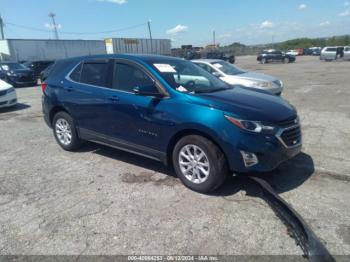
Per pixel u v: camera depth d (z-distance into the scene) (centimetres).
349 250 277
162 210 353
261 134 350
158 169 472
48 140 654
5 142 647
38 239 306
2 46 3195
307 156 502
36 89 1736
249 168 355
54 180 445
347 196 372
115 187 416
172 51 5431
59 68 575
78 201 380
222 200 371
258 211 345
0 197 396
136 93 407
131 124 444
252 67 3048
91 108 497
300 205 354
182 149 396
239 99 397
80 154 554
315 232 304
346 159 485
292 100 1030
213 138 362
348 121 721
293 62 3747
